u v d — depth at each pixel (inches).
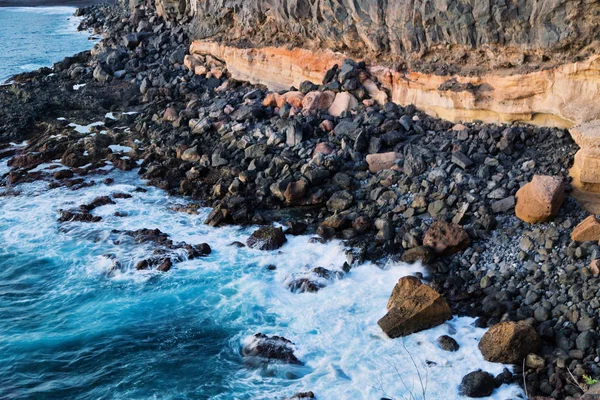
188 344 633.6
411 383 573.0
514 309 641.6
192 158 1019.3
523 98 874.8
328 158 911.7
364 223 801.6
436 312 633.0
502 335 589.6
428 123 969.5
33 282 738.8
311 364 602.2
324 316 666.8
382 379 579.2
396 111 1014.4
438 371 585.0
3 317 677.9
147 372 597.6
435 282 694.5
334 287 712.4
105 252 789.9
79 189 955.3
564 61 826.2
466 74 929.5
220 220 851.4
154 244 796.0
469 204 779.4
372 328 645.9
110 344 634.8
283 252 783.1
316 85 1125.7
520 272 676.1
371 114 1000.9
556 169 800.3
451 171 848.3
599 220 672.4
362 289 706.2
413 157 880.9
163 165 1010.7
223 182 933.2
